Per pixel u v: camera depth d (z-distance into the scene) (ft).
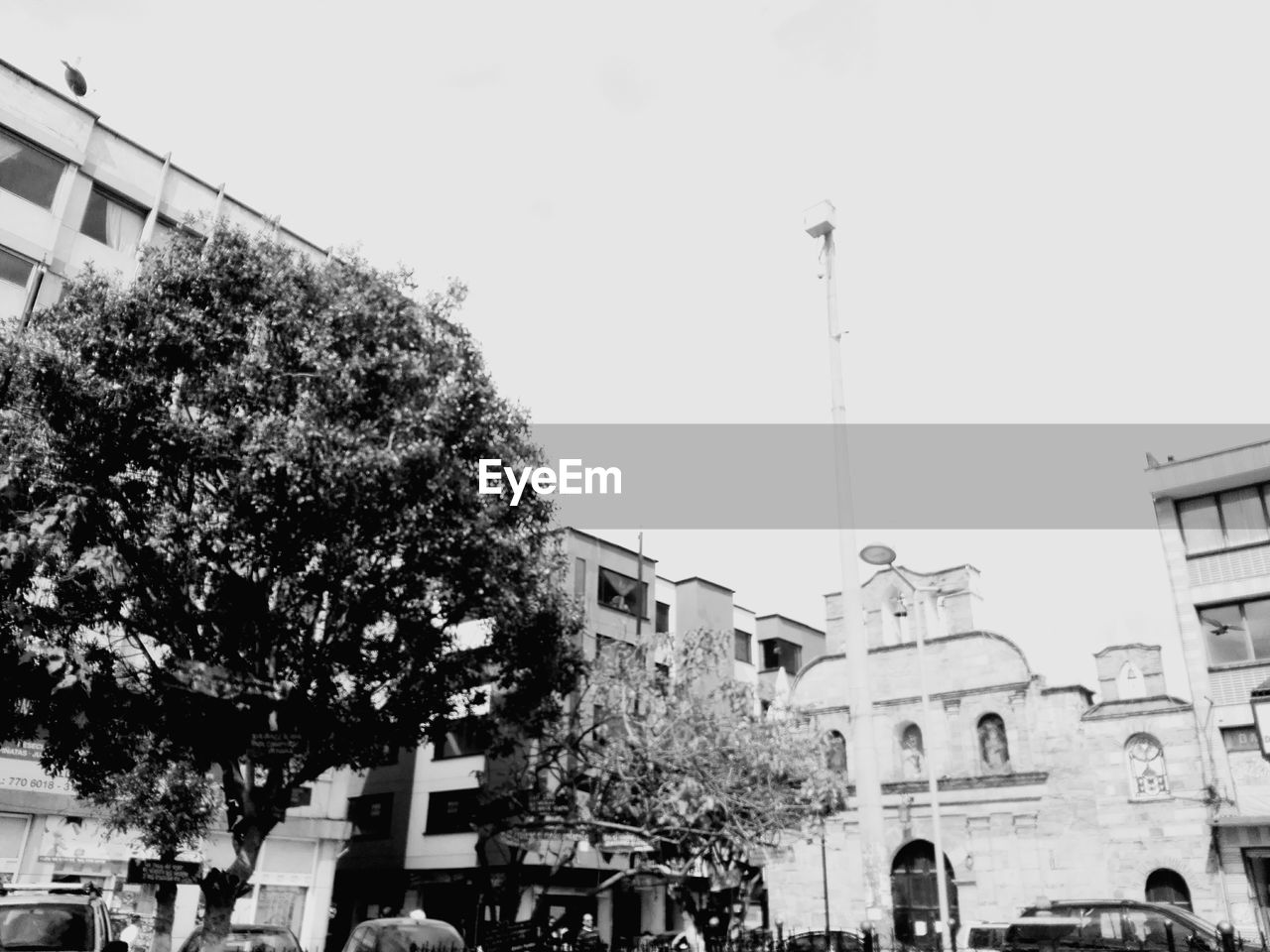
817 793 57.93
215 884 40.73
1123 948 49.73
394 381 42.50
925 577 129.70
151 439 40.06
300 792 95.09
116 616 40.47
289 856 93.20
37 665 37.29
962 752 117.70
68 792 79.25
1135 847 102.37
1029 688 114.73
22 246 79.25
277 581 42.73
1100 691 122.42
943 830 115.03
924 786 117.70
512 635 48.57
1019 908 106.32
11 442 38.29
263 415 41.52
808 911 121.08
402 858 129.08
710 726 50.26
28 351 39.96
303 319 43.62
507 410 48.11
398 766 136.87
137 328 41.45
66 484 37.65
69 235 83.25
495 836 50.72
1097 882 103.65
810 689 132.46
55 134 83.30
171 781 55.31
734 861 49.60
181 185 93.61
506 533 46.21
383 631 47.62
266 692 39.78
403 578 41.93
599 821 47.39
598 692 52.95
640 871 46.78
